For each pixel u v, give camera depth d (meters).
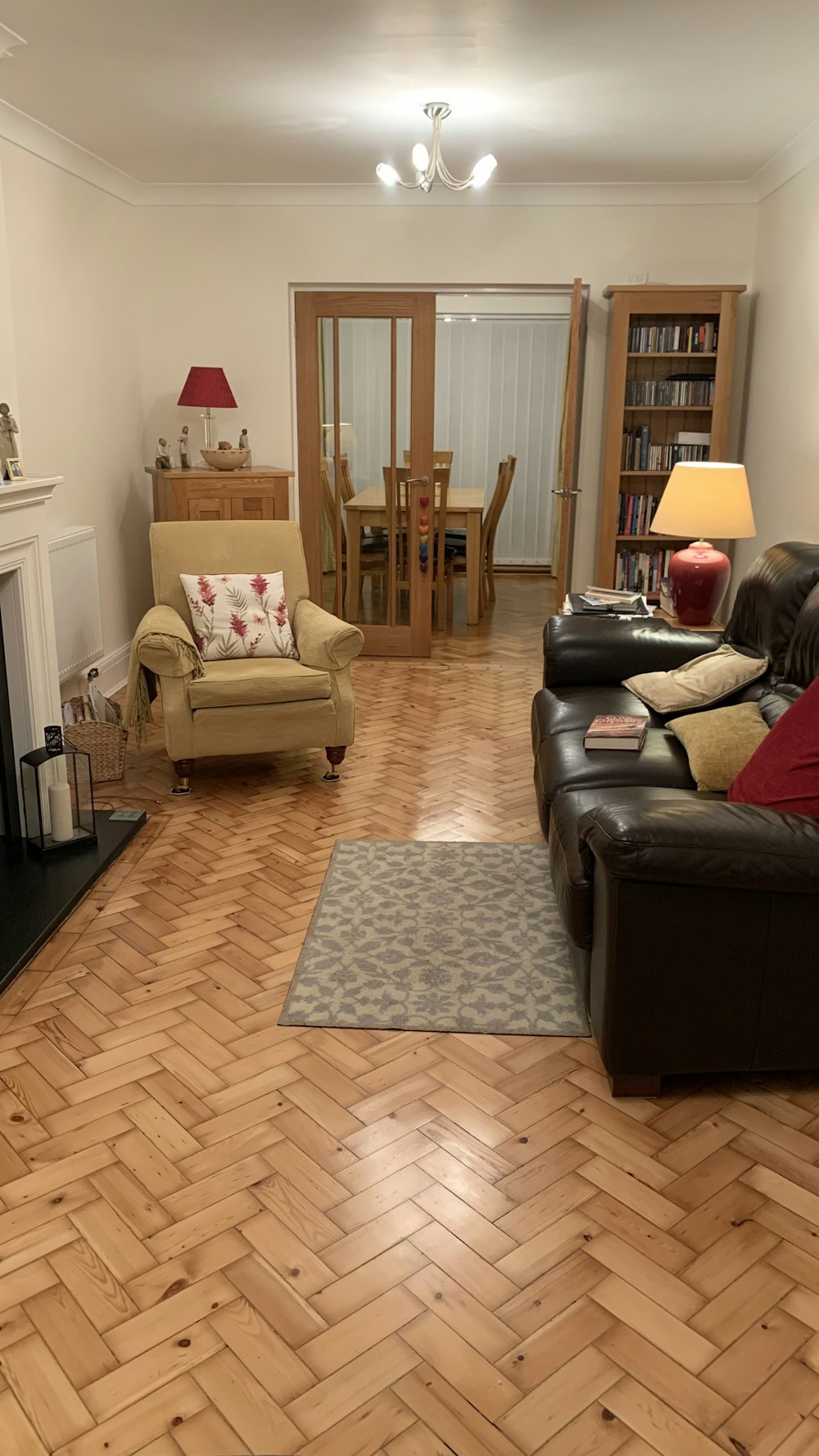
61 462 4.60
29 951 2.68
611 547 5.64
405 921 2.90
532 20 3.10
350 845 3.41
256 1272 1.74
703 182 5.27
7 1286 1.71
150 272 5.61
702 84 3.72
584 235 5.50
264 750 3.85
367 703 5.13
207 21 3.12
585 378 5.74
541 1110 2.15
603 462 5.62
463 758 4.30
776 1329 1.63
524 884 3.12
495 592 8.12
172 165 4.99
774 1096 2.20
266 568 4.32
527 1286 1.71
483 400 8.71
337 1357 1.58
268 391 5.76
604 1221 1.85
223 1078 2.24
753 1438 1.46
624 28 3.16
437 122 4.04
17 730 3.28
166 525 4.25
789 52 3.37
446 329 8.56
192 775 4.09
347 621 6.07
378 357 5.73
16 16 3.09
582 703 3.41
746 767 2.51
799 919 2.02
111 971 2.66
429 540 5.90
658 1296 1.69
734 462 5.70
